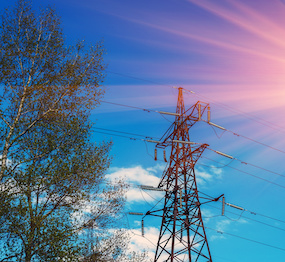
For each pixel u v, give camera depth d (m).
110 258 25.34
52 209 23.41
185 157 40.59
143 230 38.69
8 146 23.12
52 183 23.08
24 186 22.47
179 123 42.66
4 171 22.08
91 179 24.80
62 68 27.08
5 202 21.39
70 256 22.00
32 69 26.47
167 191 40.16
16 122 23.69
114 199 26.08
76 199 23.69
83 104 26.62
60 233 22.02
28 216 22.03
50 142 24.30
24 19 27.00
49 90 25.66
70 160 24.62
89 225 24.83
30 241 21.09
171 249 37.09
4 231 21.23
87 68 27.75
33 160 24.14
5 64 25.41
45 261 21.19
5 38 26.20
